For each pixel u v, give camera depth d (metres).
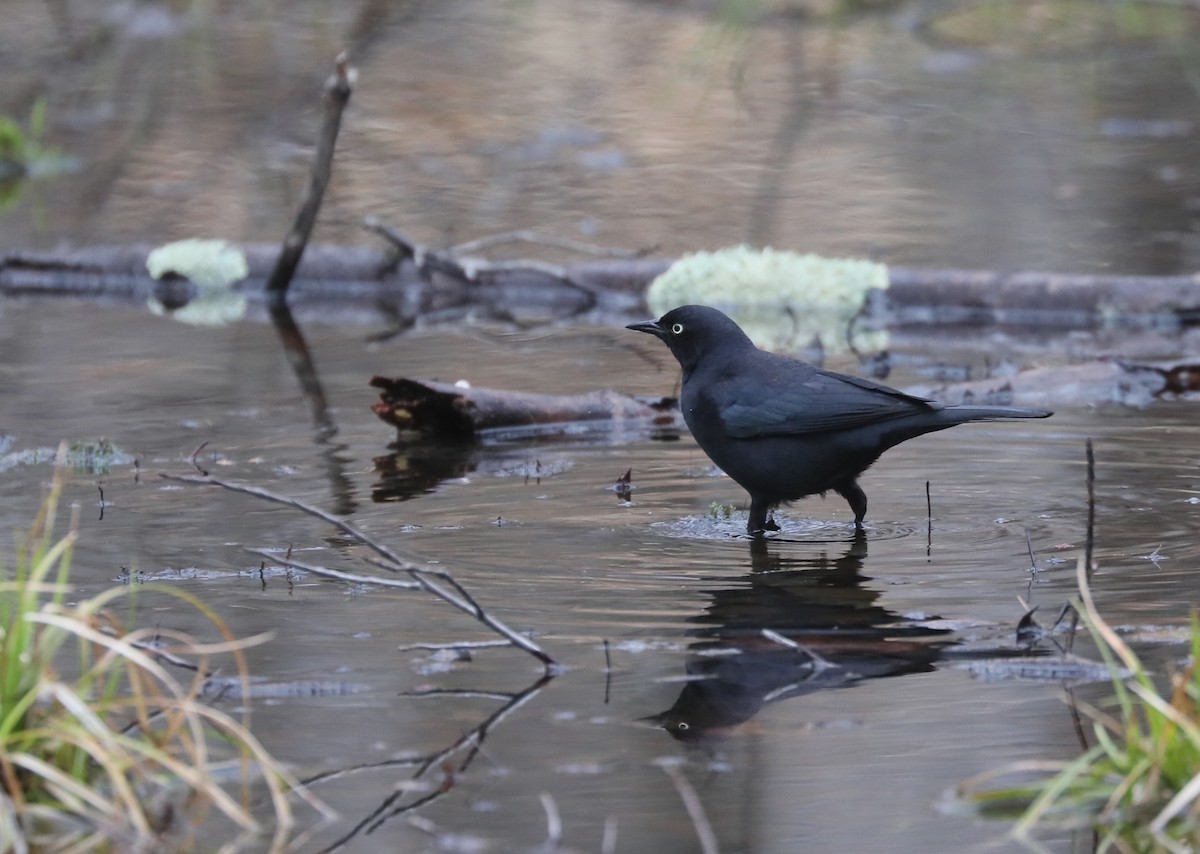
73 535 7.41
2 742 6.38
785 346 16.84
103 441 12.60
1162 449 12.17
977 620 8.37
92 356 16.47
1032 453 12.24
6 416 13.83
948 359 15.95
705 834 5.96
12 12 29.59
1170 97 30.95
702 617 8.54
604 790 6.46
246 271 20.47
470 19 31.47
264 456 12.52
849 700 7.39
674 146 27.86
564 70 31.00
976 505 10.84
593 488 11.62
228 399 14.58
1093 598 8.66
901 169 25.61
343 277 20.42
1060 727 6.99
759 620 8.47
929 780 6.51
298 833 6.16
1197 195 23.03
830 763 6.69
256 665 7.88
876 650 8.00
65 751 6.61
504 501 11.20
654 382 15.05
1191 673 6.68
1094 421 13.25
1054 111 30.05
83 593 8.95
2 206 24.22
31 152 27.23
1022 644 8.01
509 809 6.30
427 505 11.08
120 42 28.77
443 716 7.25
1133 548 9.61
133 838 6.14
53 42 29.47
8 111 28.84
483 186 24.86
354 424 13.68
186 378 15.45
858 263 18.92
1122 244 20.23
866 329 18.06
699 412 10.83
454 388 13.46
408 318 18.98
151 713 7.26
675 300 19.25
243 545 10.01
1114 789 6.36
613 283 19.77
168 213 23.41
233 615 8.66
